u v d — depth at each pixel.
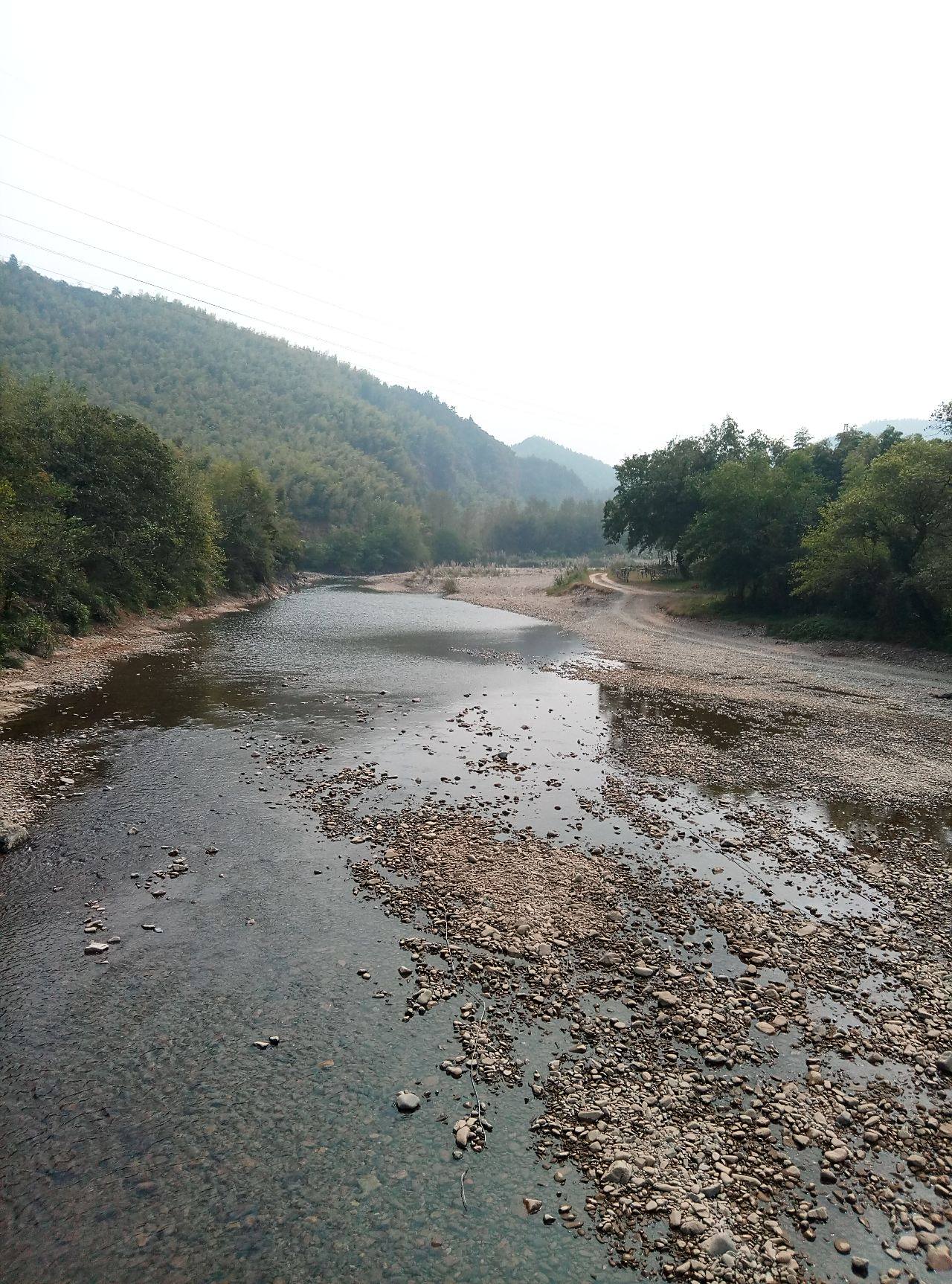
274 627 39.28
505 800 13.36
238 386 185.75
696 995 7.65
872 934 9.03
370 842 11.27
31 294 191.00
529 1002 7.48
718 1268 4.71
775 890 10.13
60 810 12.09
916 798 13.95
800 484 40.88
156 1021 7.03
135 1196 5.16
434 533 145.00
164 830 11.46
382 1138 5.72
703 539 42.91
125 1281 4.55
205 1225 4.96
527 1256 4.78
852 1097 6.26
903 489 28.05
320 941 8.49
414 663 28.72
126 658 26.72
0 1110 5.90
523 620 47.03
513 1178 5.39
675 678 26.53
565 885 10.08
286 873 10.16
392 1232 4.95
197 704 20.05
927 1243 4.89
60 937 8.41
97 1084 6.21
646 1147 5.67
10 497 24.50
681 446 62.88
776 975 8.12
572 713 20.94
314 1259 4.74
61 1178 5.29
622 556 153.75
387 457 187.50
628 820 12.61
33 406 34.25
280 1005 7.32
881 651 30.25
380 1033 6.95
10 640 23.00
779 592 39.78
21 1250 4.73
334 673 25.84
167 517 38.62
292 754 15.71
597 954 8.40
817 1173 5.47
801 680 26.12
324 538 122.62
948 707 21.95
